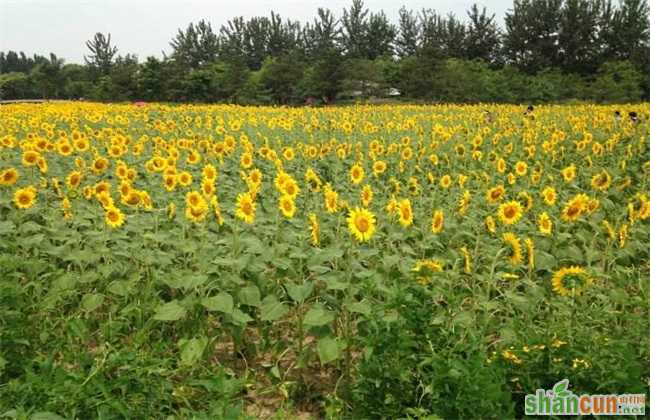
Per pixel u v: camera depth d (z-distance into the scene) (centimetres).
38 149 901
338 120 1988
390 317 364
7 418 297
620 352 340
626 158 1047
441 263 496
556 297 493
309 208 703
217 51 8119
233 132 1505
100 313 499
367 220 436
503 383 329
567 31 5816
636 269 602
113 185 839
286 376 439
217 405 335
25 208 598
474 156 1040
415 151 1137
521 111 2430
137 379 338
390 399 339
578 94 4281
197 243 529
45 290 510
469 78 4225
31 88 5866
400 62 5034
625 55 5753
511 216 521
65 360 379
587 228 673
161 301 467
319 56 5600
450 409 311
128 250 534
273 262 464
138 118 1911
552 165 1101
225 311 409
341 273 439
